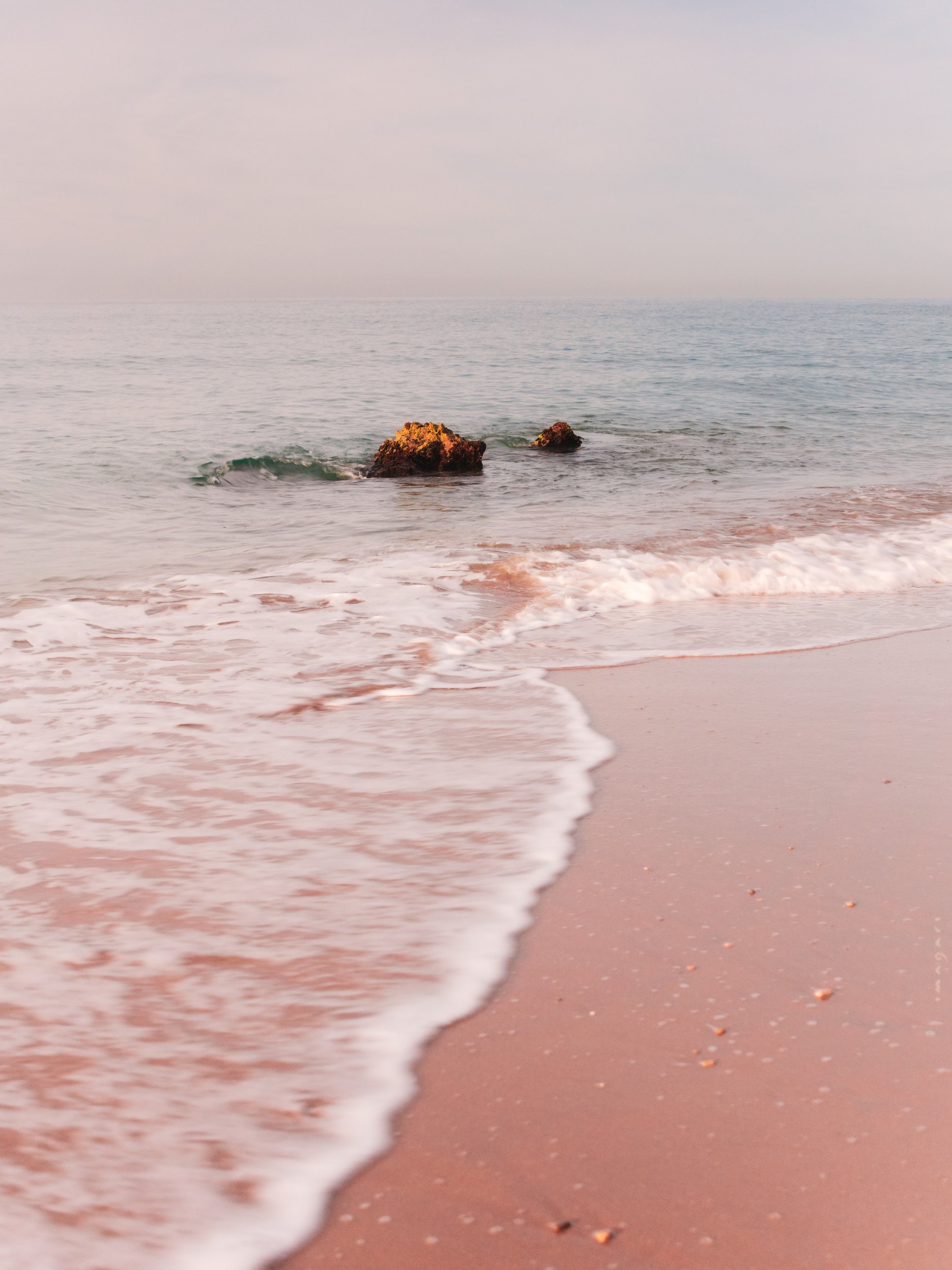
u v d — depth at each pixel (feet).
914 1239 6.22
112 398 81.20
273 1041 8.18
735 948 9.54
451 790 13.44
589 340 203.31
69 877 10.96
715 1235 6.26
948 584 26.81
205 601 24.61
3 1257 6.03
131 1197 6.55
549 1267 6.04
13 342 189.67
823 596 25.52
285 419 69.41
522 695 17.61
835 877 10.96
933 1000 8.71
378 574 27.53
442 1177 6.76
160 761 14.49
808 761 14.42
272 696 17.57
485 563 28.50
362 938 9.74
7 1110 7.29
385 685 18.19
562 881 10.89
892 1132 7.13
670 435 63.77
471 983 9.00
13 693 17.67
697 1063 7.90
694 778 13.83
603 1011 8.59
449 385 95.96
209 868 11.19
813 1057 7.95
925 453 55.83
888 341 200.13
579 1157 6.91
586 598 24.97
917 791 13.33
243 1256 6.13
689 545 31.07
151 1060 7.92
